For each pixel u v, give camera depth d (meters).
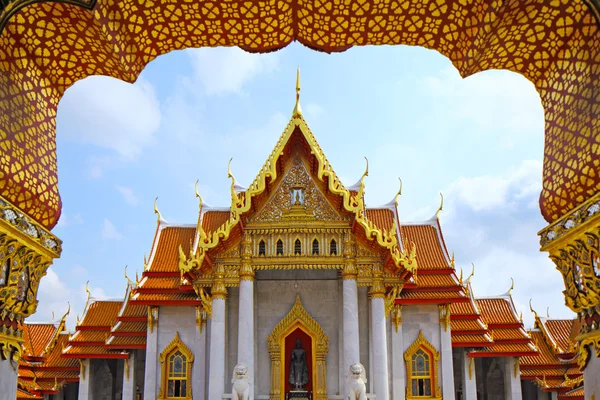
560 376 45.53
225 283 28.77
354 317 27.77
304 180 29.67
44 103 13.23
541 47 12.80
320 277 31.55
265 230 28.92
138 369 42.06
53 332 49.84
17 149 11.74
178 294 36.41
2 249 10.89
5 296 11.22
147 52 14.43
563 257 12.23
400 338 34.38
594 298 11.23
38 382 44.62
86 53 13.14
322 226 28.88
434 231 40.84
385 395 27.41
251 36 14.42
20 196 11.71
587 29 11.57
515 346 40.34
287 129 28.23
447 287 35.91
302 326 30.44
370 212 40.06
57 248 13.05
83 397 40.47
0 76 11.62
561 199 12.11
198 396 33.84
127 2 12.68
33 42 12.43
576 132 11.75
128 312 39.53
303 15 14.03
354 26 14.22
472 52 13.59
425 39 14.43
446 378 34.38
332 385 30.22
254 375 30.09
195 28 13.91
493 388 45.91
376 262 28.62
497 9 11.98
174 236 41.41
